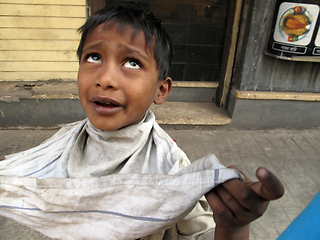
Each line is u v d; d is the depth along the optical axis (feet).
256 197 1.43
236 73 11.73
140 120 2.49
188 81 12.69
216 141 11.00
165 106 12.50
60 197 2.17
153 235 2.70
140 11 2.33
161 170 2.47
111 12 2.18
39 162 2.69
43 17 10.82
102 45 2.06
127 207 2.05
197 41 11.88
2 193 2.31
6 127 11.05
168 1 11.03
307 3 9.23
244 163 9.71
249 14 10.31
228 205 1.54
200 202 2.96
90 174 2.39
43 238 6.47
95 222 2.16
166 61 2.48
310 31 9.53
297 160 10.03
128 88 2.07
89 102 2.17
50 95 10.73
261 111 11.71
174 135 11.20
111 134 2.42
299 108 11.82
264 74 11.14
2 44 11.09
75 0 10.66
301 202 8.00
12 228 6.70
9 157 3.10
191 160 9.68
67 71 11.99
